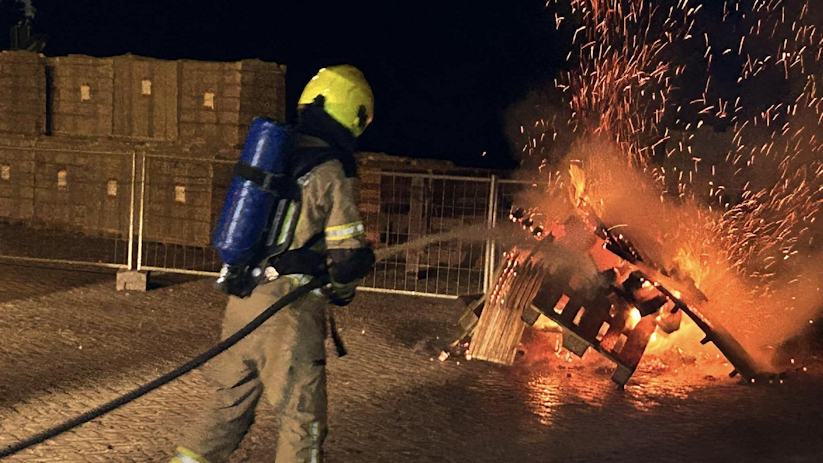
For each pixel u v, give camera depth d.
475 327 6.78
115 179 11.99
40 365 6.18
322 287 3.78
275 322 3.75
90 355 6.51
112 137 12.13
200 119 11.66
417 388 6.02
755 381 6.40
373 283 10.06
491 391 6.02
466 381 6.24
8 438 4.73
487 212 9.40
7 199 12.59
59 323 7.45
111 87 12.05
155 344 6.91
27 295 8.52
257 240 3.66
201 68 11.59
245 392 3.89
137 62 11.91
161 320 7.76
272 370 3.77
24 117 12.41
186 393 5.58
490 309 6.75
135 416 5.12
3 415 5.10
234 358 3.82
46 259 10.03
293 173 3.68
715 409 5.80
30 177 12.43
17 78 12.32
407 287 9.99
